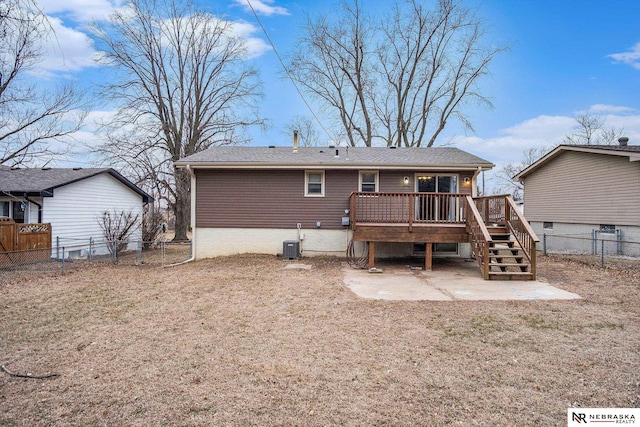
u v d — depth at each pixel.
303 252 11.91
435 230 9.68
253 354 4.06
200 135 22.00
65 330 4.93
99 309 6.00
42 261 12.16
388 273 9.30
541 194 16.92
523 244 8.81
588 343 4.35
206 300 6.54
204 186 12.06
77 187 14.34
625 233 12.35
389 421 2.77
